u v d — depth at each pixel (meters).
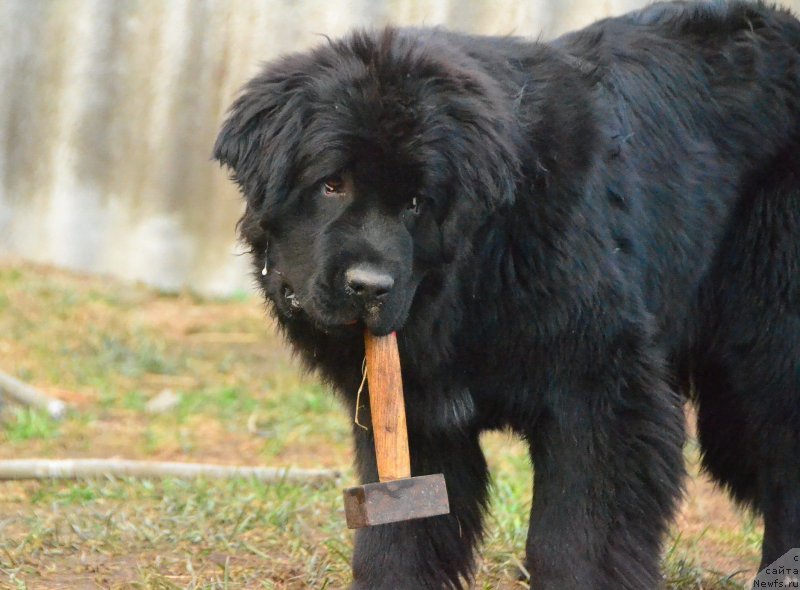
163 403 15.27
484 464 8.59
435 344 7.61
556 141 7.61
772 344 8.87
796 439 8.95
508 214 7.46
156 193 20.72
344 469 12.77
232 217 20.47
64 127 21.00
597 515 7.79
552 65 8.10
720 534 11.36
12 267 21.09
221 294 20.53
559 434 7.82
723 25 9.26
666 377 8.23
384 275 6.86
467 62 7.51
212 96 20.20
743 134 8.95
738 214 9.02
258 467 12.54
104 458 13.00
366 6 18.73
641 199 8.27
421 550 8.30
